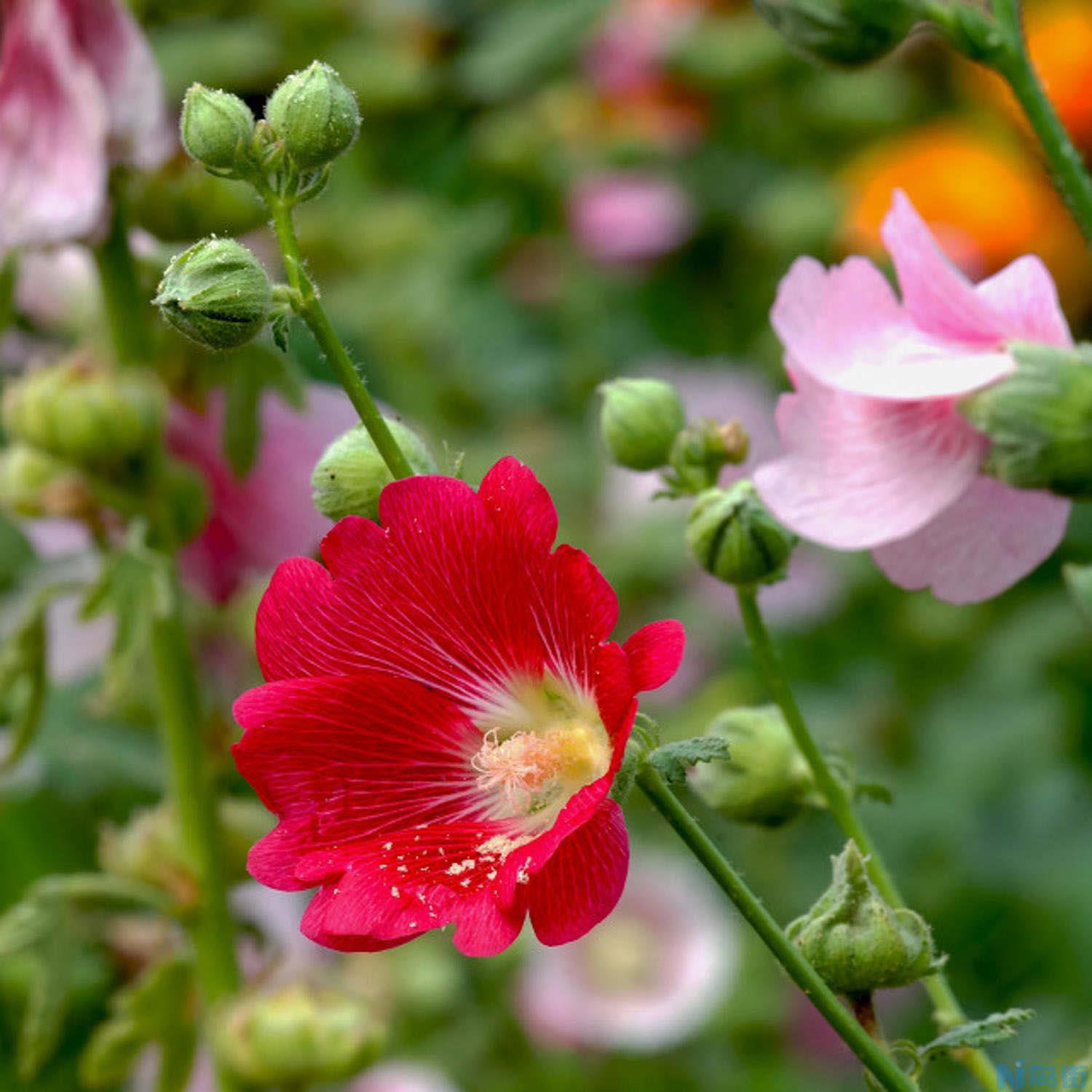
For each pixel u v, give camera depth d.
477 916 0.94
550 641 0.96
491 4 2.08
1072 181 1.03
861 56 1.04
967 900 1.82
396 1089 1.51
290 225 0.96
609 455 1.08
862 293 1.01
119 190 1.19
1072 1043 1.60
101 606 1.19
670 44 2.20
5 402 1.21
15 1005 1.47
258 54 1.82
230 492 1.27
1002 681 1.92
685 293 2.22
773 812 1.06
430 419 1.96
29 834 1.64
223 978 1.20
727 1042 1.72
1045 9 2.20
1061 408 0.98
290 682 0.95
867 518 1.00
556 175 2.15
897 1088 0.95
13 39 1.16
